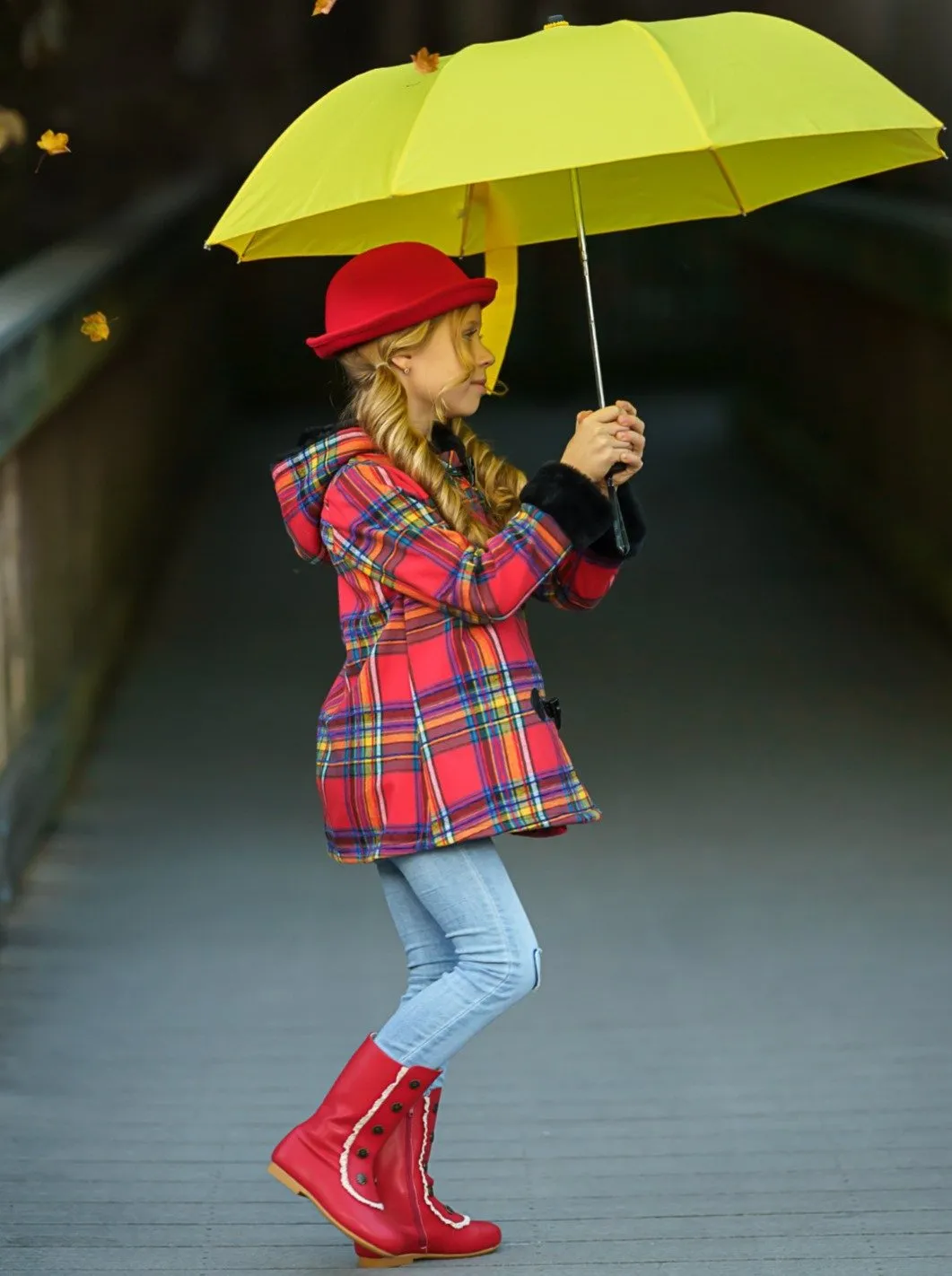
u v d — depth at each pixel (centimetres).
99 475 1322
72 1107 683
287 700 1327
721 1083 705
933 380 1496
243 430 2453
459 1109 684
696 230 2606
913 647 1438
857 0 2245
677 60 493
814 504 1948
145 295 1436
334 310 516
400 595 514
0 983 825
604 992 810
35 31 1492
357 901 941
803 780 1133
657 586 1655
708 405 2555
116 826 1062
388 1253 532
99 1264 546
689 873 975
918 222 1463
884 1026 762
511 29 2706
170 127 2512
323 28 2617
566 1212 587
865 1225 571
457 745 504
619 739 1227
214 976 833
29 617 1038
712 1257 548
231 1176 619
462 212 603
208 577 1703
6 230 1494
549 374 2627
